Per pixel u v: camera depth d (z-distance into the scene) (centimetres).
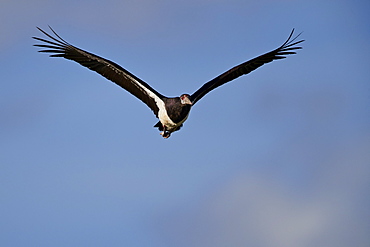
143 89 1595
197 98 1622
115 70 1581
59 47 1586
